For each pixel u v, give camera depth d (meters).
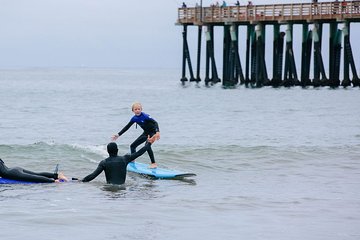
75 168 26.20
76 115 59.88
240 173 25.94
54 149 30.44
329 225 17.08
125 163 22.95
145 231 16.22
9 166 26.44
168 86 134.88
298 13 87.50
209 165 27.72
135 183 23.08
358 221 17.56
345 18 83.50
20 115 59.06
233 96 85.81
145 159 28.84
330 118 56.34
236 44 97.50
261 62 94.56
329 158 29.88
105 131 46.28
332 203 19.83
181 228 16.59
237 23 97.25
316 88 98.19
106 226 16.64
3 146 30.91
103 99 86.31
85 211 18.19
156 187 22.36
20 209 18.31
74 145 31.81
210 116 58.66
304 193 21.50
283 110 64.69
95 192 21.14
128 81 187.12
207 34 104.25
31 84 150.62
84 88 126.12
